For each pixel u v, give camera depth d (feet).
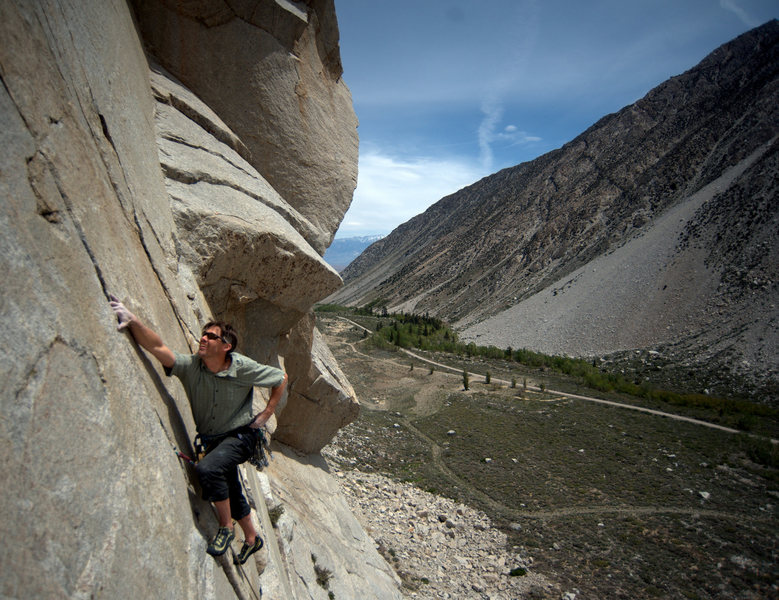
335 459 82.33
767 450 117.08
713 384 195.11
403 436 120.06
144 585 7.77
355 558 33.60
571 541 69.00
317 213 34.91
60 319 7.57
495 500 83.35
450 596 44.06
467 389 182.70
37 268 7.32
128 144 14.57
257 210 24.26
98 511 7.14
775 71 482.69
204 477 11.10
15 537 5.41
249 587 13.20
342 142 37.99
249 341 27.27
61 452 6.72
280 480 32.86
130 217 12.99
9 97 7.69
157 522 8.90
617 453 115.03
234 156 27.61
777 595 58.85
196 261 19.76
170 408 11.51
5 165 7.17
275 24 29.84
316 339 44.93
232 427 12.00
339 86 39.27
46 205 8.13
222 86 29.48
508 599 48.39
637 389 187.01
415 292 587.27
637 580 59.52
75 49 11.45
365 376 201.77
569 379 211.20
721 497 90.94
